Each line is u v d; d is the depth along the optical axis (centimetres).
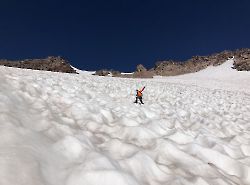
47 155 380
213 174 461
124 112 909
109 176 351
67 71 8312
